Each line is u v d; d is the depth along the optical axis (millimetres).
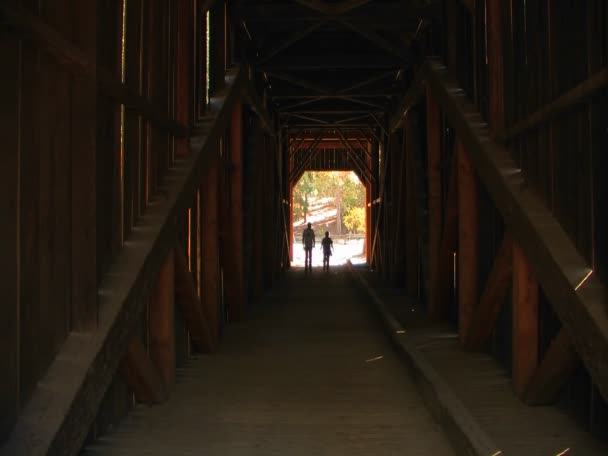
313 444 4930
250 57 12375
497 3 6293
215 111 8445
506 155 6102
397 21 10898
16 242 3307
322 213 68000
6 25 3092
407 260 13508
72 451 3539
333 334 9898
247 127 13289
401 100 14453
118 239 4980
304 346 8914
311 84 14609
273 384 6797
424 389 6066
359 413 5758
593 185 4168
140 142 5566
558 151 4816
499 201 5832
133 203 5383
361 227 59906
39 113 3537
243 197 12914
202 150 7191
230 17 10344
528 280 5574
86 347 3906
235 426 5355
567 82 4523
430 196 10141
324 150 27016
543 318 5574
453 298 9688
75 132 3992
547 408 5332
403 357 7637
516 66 5832
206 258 8539
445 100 8438
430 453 4719
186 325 7934
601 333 3701
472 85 7918
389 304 12180
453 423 4738
